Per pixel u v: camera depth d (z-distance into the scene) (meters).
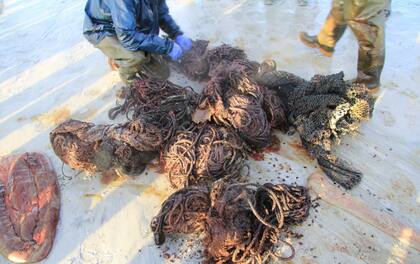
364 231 2.65
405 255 2.52
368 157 3.07
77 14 4.89
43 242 2.65
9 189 2.86
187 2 4.90
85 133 2.94
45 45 4.43
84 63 4.15
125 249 2.65
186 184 2.80
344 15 3.33
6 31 4.68
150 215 2.82
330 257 2.54
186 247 2.64
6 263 2.63
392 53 3.96
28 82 3.99
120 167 2.94
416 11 4.46
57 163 3.19
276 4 4.77
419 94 3.54
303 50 4.08
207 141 2.84
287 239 2.64
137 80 3.34
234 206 2.44
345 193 2.83
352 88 3.09
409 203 2.77
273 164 3.07
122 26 3.10
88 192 2.98
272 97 3.20
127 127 2.95
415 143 3.15
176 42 3.72
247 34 4.34
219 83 3.05
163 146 2.97
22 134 3.47
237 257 2.43
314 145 3.01
